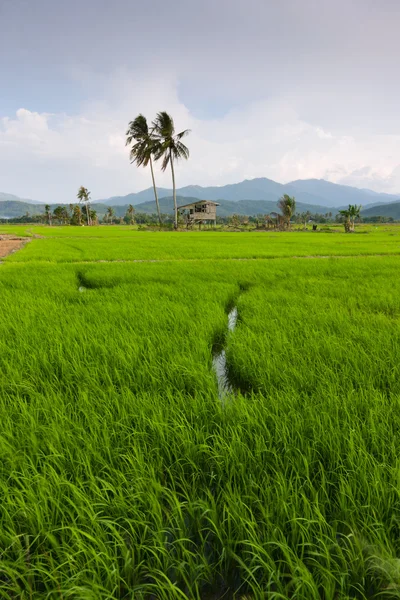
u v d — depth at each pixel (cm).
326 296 725
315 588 135
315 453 218
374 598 147
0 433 241
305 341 434
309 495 189
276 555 163
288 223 7544
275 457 214
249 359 387
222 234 4216
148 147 5056
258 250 1856
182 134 4884
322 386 308
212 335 489
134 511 173
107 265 1216
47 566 159
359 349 393
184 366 351
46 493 184
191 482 207
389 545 155
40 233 4072
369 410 258
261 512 174
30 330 480
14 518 180
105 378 332
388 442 224
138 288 809
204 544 166
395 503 176
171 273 1027
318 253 1686
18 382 328
